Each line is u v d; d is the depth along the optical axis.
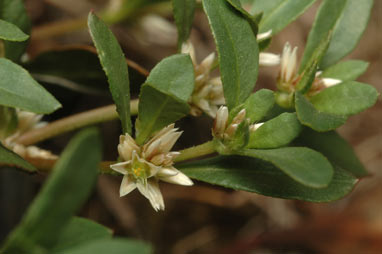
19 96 0.10
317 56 0.11
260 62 0.12
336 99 0.11
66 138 0.17
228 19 0.11
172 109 0.10
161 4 0.16
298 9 0.12
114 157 0.18
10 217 0.15
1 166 0.10
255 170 0.11
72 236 0.09
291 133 0.10
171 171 0.11
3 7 0.11
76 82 0.14
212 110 0.12
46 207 0.08
